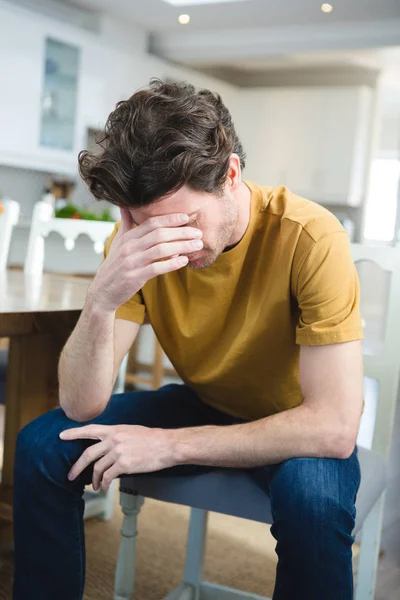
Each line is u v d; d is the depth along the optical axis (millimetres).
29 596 1172
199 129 1007
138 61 5805
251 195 1229
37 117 5062
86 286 1991
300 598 996
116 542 1956
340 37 5523
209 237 1070
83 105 5406
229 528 2141
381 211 8539
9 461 1813
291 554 996
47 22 4996
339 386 1081
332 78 6781
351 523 1013
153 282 1313
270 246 1199
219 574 1816
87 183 1062
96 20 5547
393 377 1554
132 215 1082
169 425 1321
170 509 2244
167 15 5508
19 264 3879
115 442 1108
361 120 6461
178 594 1589
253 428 1090
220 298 1234
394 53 5777
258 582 1788
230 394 1321
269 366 1246
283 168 6844
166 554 1908
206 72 7016
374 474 1363
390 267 1561
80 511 1186
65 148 5367
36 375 1764
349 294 1124
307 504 992
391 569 1900
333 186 6602
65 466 1136
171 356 1365
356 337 1105
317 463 1051
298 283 1146
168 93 1056
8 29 4746
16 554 1179
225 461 1092
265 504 1188
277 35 5730
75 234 2291
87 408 1204
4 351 2053
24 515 1152
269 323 1198
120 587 1400
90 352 1170
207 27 5797
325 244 1137
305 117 6695
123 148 994
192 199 1027
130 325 1337
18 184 5562
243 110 6992
